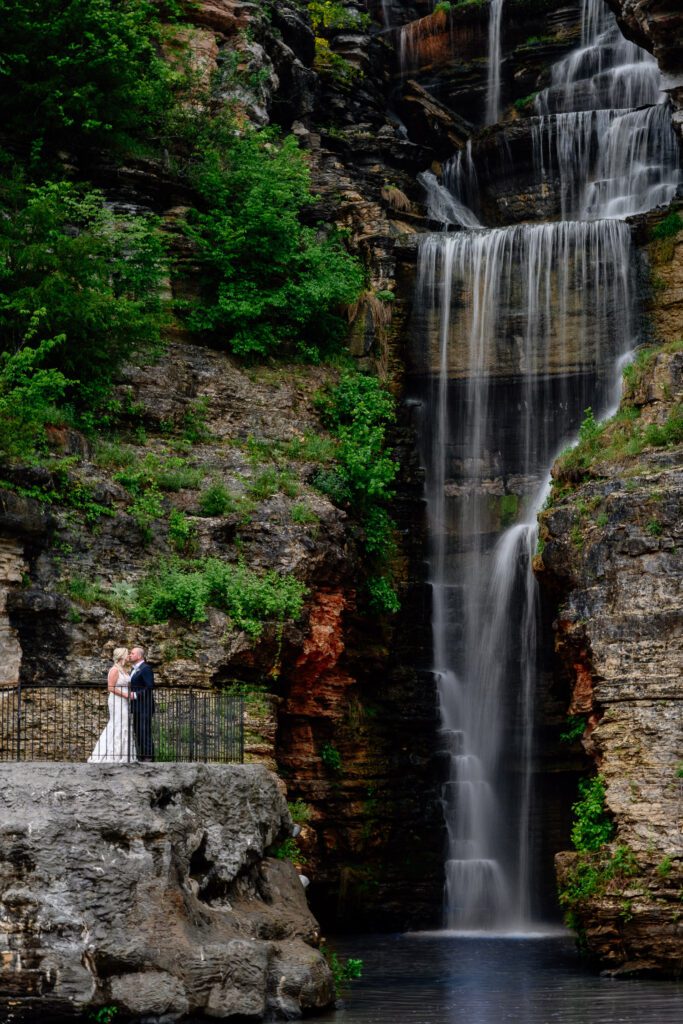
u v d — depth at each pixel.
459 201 48.84
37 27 34.78
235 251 37.25
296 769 32.72
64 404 32.16
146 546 30.25
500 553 37.06
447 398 40.16
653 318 38.59
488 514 38.88
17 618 27.58
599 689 29.02
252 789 22.20
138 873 18.97
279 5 45.31
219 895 20.75
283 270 37.69
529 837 34.34
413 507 38.16
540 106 50.22
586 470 31.80
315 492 34.16
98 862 18.89
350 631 34.38
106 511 29.64
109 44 35.88
